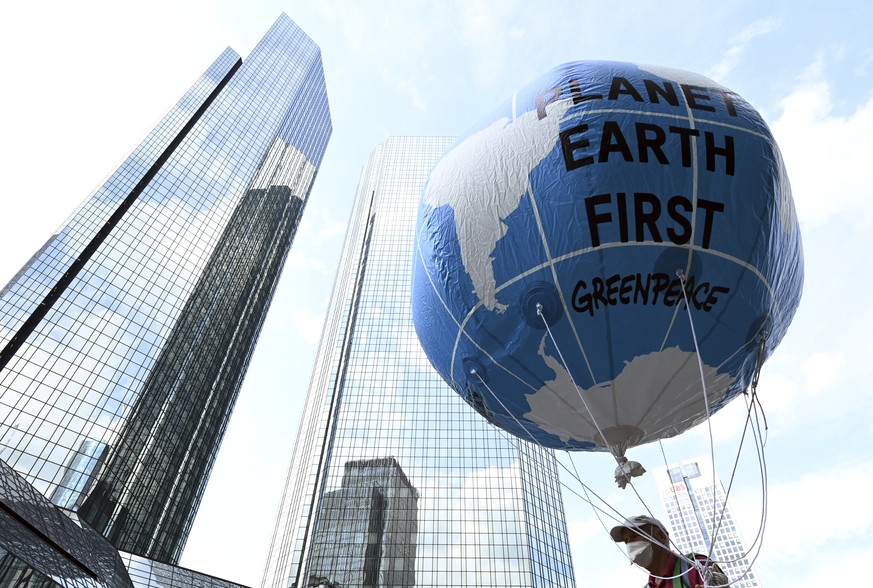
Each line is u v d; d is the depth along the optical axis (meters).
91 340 97.19
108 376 96.06
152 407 103.81
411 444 103.94
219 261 134.50
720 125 9.50
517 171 9.80
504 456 102.88
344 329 130.00
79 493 82.69
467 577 85.88
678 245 8.86
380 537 91.31
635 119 9.48
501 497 96.62
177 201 129.12
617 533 5.97
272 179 168.00
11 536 28.97
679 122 9.45
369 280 133.62
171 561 109.00
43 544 32.41
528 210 9.49
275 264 171.12
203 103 152.88
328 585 85.69
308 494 100.69
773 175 9.44
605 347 9.28
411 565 87.56
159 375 106.56
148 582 72.38
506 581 85.12
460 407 110.12
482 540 90.44
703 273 8.91
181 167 135.12
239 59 175.62
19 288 94.12
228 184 145.00
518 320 9.65
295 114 186.75
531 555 88.81
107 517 88.19
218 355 133.62
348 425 106.62
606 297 9.04
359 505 95.62
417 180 158.38
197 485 122.31
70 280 100.56
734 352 9.48
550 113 10.01
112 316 102.56
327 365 128.00
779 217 9.39
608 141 9.34
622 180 9.08
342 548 90.19
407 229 144.75
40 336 91.44
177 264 120.38
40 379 87.81
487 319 9.98
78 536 41.06
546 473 110.00
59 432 85.44
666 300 8.98
